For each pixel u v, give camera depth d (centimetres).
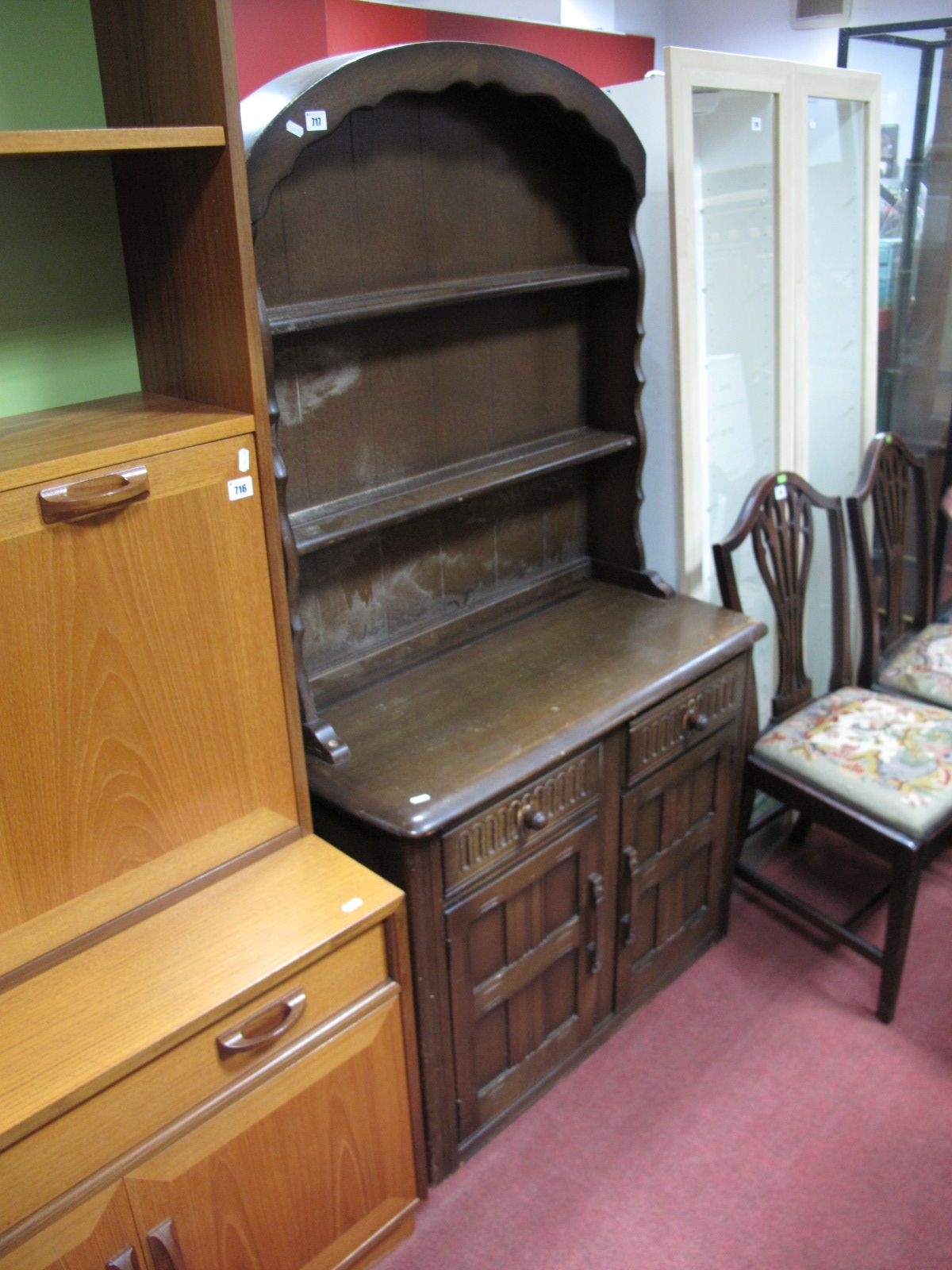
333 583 166
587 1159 172
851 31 286
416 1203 158
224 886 135
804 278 222
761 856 247
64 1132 107
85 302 132
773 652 256
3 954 117
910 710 212
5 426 120
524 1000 170
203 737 128
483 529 189
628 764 170
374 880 136
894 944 190
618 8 302
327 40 199
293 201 142
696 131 188
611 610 199
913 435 313
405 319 163
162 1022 113
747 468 229
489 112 163
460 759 150
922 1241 157
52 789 115
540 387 191
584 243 188
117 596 114
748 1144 174
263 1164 129
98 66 126
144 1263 119
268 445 123
